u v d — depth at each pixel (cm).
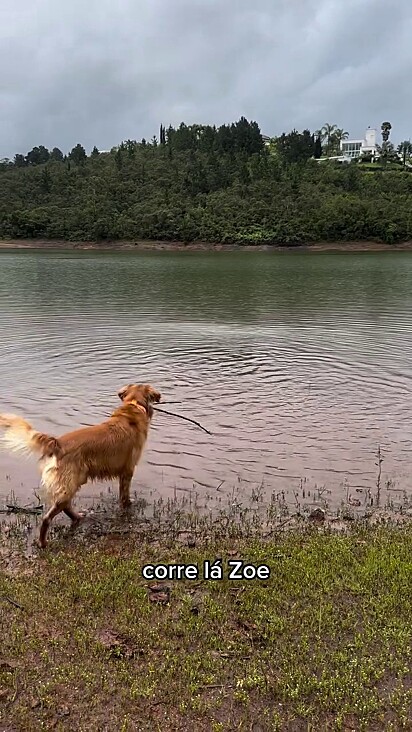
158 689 179
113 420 308
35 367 605
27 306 1070
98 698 175
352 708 174
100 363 627
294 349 710
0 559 257
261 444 404
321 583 234
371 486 343
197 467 365
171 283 1548
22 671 186
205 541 277
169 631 205
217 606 220
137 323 890
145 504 316
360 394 522
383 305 1120
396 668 190
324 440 412
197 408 478
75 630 205
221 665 189
